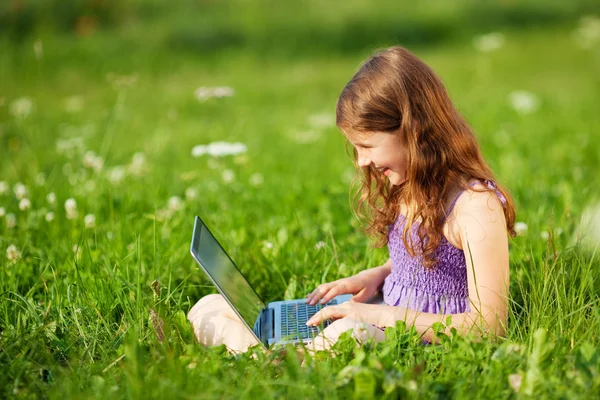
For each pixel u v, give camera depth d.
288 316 2.43
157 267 2.76
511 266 2.78
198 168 4.93
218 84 10.54
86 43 12.22
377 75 2.19
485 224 2.12
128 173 4.41
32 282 2.79
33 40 12.23
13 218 3.26
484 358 1.97
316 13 15.48
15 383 1.92
